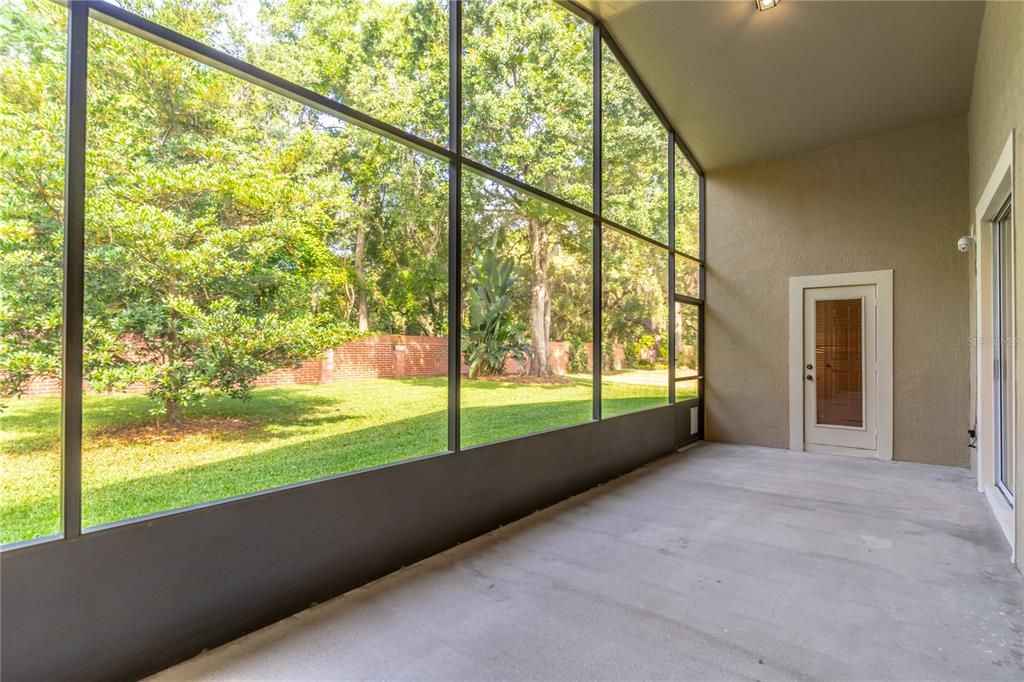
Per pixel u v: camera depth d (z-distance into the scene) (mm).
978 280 4023
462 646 1944
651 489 4125
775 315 5844
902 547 2918
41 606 1539
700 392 6238
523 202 4844
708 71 4754
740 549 2889
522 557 2771
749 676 1779
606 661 1857
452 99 3033
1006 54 3090
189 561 1858
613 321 5668
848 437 5402
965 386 4836
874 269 5277
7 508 2168
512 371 4836
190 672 1776
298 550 2191
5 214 2215
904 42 4105
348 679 1747
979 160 4145
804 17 4027
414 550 2699
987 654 1906
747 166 6051
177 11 2826
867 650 1934
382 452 3594
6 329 2189
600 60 4453
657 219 5590
